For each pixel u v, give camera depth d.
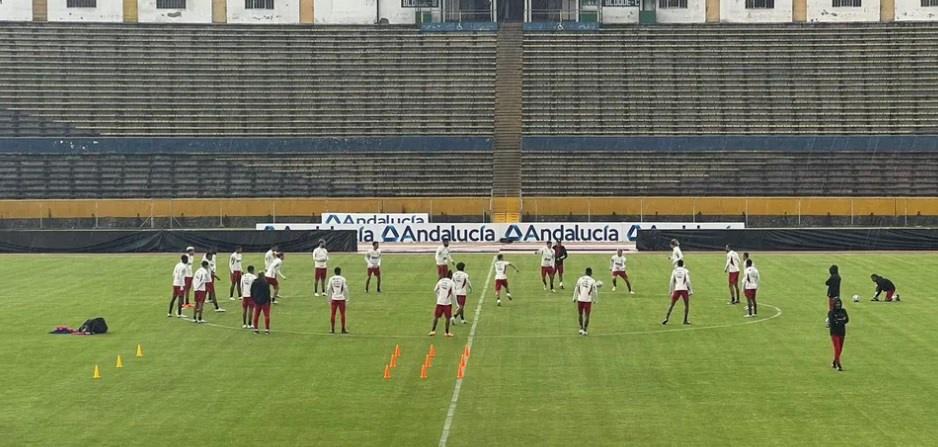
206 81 81.88
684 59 83.06
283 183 75.69
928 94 79.94
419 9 86.12
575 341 33.38
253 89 81.56
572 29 84.75
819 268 53.50
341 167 76.38
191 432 22.64
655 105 80.00
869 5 85.69
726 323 36.62
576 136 76.88
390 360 30.38
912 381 27.27
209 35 84.44
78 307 40.84
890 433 22.31
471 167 76.25
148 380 27.75
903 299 42.25
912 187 74.00
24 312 39.56
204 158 76.69
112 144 76.75
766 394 25.92
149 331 35.38
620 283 47.84
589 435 22.33
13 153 76.19
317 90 81.56
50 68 81.81
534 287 46.69
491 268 54.16
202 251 63.31
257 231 63.41
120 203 73.62
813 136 76.12
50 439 22.16
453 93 81.38
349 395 25.95
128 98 80.44
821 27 84.25
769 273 51.44
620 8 86.69
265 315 35.00
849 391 26.20
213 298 40.00
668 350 31.78
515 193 74.31
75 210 73.50
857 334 34.22
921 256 59.44
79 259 59.31
